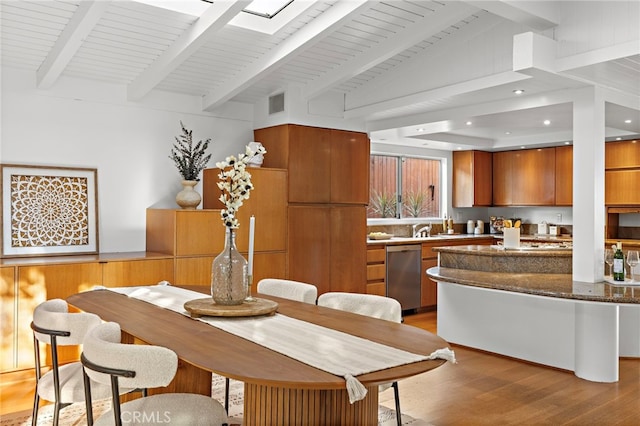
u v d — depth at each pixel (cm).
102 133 493
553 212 825
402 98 522
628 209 696
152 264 459
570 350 434
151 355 185
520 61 357
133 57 459
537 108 478
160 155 530
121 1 381
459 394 380
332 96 582
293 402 204
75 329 238
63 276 416
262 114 582
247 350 201
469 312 507
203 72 503
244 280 274
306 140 560
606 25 345
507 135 755
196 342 212
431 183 836
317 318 259
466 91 456
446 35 471
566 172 756
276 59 461
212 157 565
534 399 370
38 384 258
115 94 500
